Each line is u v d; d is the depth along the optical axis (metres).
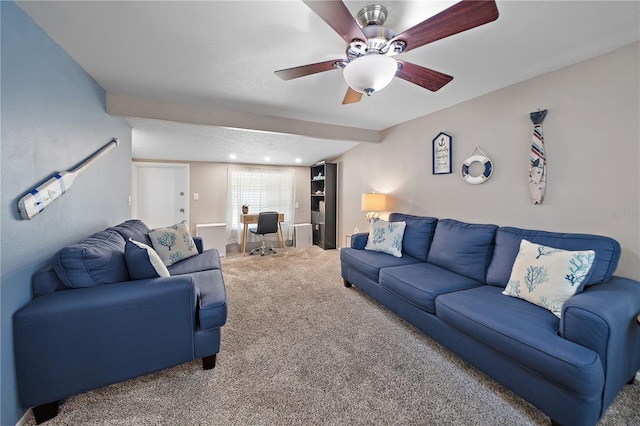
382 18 1.35
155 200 4.87
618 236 1.69
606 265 1.54
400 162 3.53
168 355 1.52
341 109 2.91
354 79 1.39
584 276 1.46
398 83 2.26
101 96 2.31
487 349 1.52
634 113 1.61
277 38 1.59
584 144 1.83
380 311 2.50
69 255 1.41
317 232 5.83
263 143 4.19
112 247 1.72
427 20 1.12
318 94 2.48
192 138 3.78
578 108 1.85
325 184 5.23
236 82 2.22
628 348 1.34
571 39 1.59
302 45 1.67
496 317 1.47
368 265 2.61
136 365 1.44
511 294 1.75
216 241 4.77
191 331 1.56
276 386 1.52
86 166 1.93
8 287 1.20
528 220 2.17
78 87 1.89
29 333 1.23
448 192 2.87
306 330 2.15
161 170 4.89
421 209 3.23
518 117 2.21
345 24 1.17
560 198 1.96
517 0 1.27
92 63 1.90
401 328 2.19
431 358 1.79
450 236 2.45
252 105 2.77
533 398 1.30
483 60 1.85
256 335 2.07
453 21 1.11
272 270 3.85
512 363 1.39
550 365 1.18
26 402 1.24
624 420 1.27
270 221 4.93
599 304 1.23
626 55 1.64
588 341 1.17
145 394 1.45
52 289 1.40
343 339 2.02
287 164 5.73
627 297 1.35
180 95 2.49
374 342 1.98
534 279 1.63
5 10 1.19
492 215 2.44
